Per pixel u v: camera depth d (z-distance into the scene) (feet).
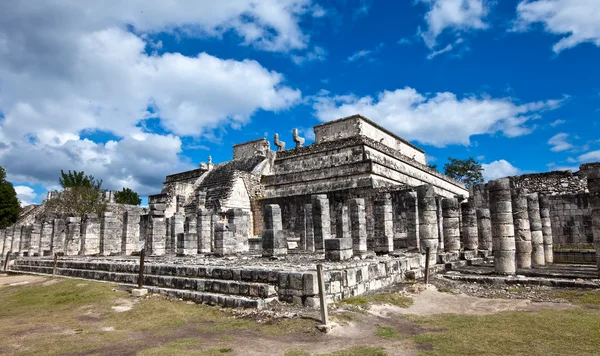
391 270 43.60
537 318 28.12
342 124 121.60
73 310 35.50
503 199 47.50
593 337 23.49
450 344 22.74
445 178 141.38
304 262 45.96
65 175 158.92
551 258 63.52
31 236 103.71
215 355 21.59
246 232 77.00
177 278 41.42
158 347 23.61
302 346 22.89
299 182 110.11
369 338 24.50
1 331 28.43
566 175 92.27
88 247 87.35
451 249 63.62
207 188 125.08
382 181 99.19
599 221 42.19
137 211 82.69
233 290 35.63
